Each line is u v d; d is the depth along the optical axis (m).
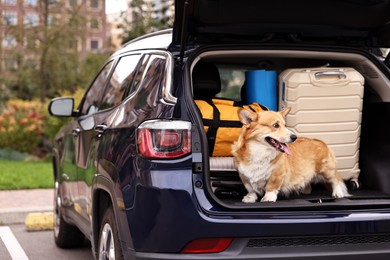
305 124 4.68
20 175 11.23
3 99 19.05
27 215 8.16
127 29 17.30
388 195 4.45
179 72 4.02
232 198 4.47
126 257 3.84
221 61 5.66
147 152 3.78
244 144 4.19
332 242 3.80
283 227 3.68
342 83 4.68
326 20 4.40
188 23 4.19
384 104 4.73
